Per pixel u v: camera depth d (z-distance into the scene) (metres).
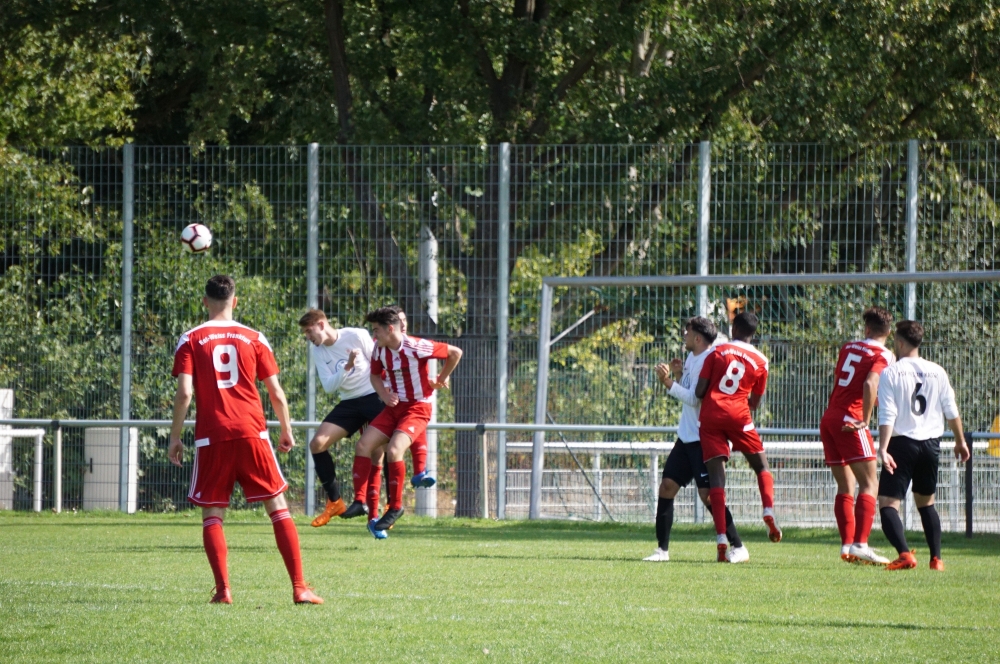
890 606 25.55
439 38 67.44
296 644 19.84
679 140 69.44
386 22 73.12
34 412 59.19
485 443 54.16
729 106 72.06
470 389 56.78
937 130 76.06
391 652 19.28
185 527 48.41
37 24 68.44
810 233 55.59
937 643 20.69
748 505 53.12
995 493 51.19
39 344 59.22
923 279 51.34
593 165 56.88
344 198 58.00
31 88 84.69
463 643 20.20
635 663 18.66
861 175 55.25
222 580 24.64
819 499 52.50
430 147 57.53
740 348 35.88
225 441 24.50
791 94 68.12
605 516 54.75
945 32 69.94
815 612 24.53
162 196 58.97
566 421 56.56
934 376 33.94
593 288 57.09
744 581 30.11
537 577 30.58
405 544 41.19
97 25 70.06
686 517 53.78
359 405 43.34
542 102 70.38
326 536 44.88
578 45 67.12
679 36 71.62
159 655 18.84
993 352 53.03
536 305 57.75
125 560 34.44
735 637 21.14
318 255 58.06
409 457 57.59
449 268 57.44
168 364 58.59
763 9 69.44
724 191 55.78
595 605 25.22
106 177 59.50
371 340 43.62
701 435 35.75
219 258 58.66
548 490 55.28
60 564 33.25
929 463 33.81
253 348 25.12
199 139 80.56
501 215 56.84
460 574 31.11
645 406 56.06
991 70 71.12
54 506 57.16
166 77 97.50
